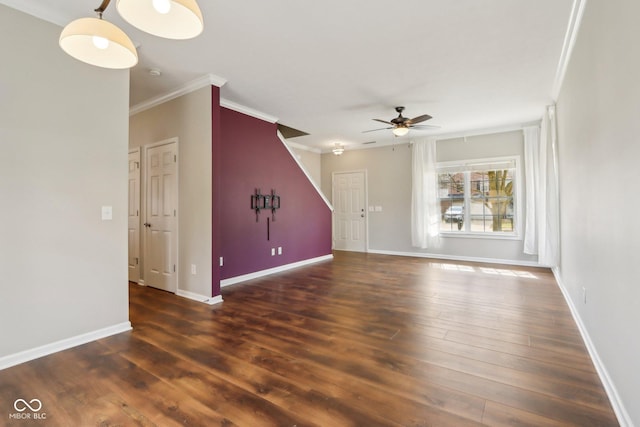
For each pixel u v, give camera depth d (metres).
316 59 3.25
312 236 6.37
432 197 6.72
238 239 4.75
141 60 3.25
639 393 1.46
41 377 2.10
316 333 2.81
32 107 2.38
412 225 6.98
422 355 2.38
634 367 1.53
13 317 2.28
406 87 4.00
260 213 5.13
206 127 3.74
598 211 2.24
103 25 1.56
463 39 2.88
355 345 2.56
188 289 3.96
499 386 1.97
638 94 1.46
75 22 1.54
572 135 3.20
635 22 1.48
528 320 3.08
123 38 1.62
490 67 3.46
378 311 3.38
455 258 6.55
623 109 1.68
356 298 3.86
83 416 1.70
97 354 2.42
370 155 7.76
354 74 3.62
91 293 2.69
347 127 6.01
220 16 2.49
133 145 4.66
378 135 6.70
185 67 3.42
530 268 5.59
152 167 4.41
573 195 3.28
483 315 3.22
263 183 5.20
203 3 2.33
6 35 2.26
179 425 1.63
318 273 5.31
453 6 2.41
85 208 2.66
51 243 2.46
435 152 6.70
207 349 2.50
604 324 2.07
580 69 2.67
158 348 2.53
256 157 5.05
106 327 2.77
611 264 1.93
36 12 2.39
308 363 2.27
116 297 2.85
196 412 1.74
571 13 2.50
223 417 1.69
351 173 8.05
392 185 7.42
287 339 2.69
